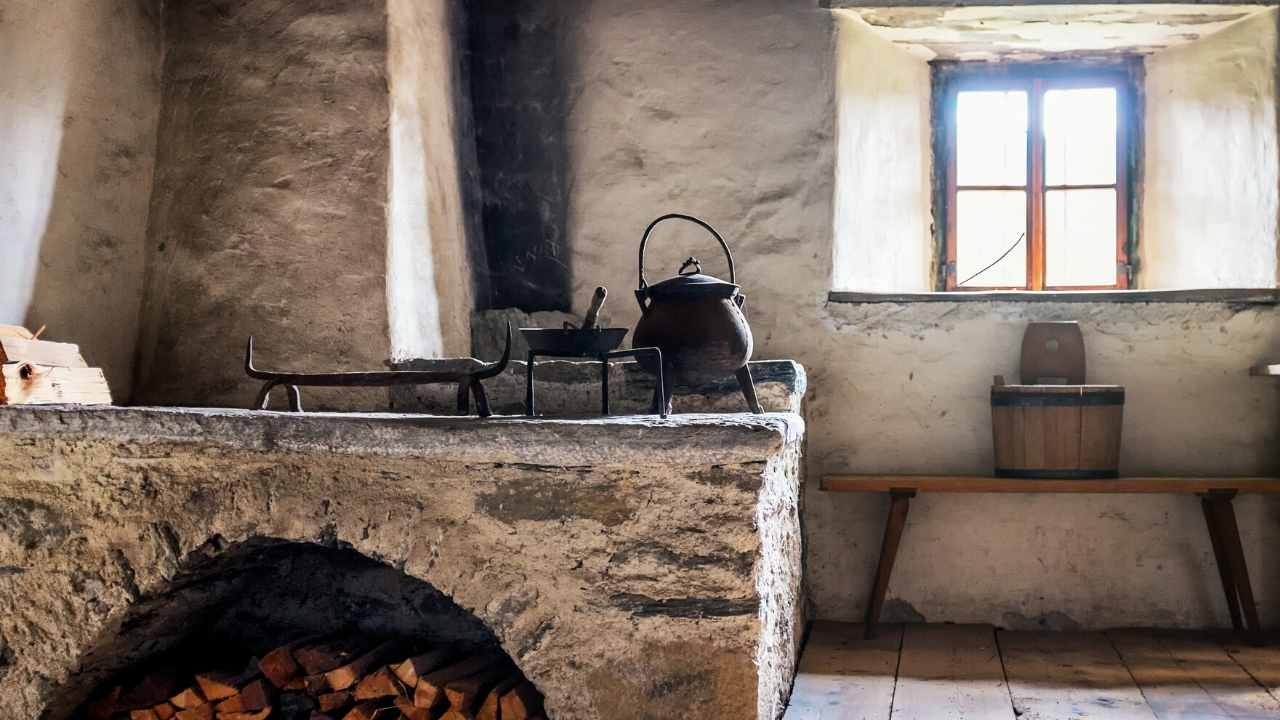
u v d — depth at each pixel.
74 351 3.27
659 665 2.63
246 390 3.85
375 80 3.83
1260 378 4.13
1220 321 4.16
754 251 4.35
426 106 4.12
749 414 3.11
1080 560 4.20
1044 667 3.66
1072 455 3.97
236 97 3.91
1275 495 4.10
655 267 4.39
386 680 2.98
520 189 4.52
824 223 4.32
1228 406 4.16
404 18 3.95
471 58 4.55
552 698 2.68
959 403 4.30
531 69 4.51
